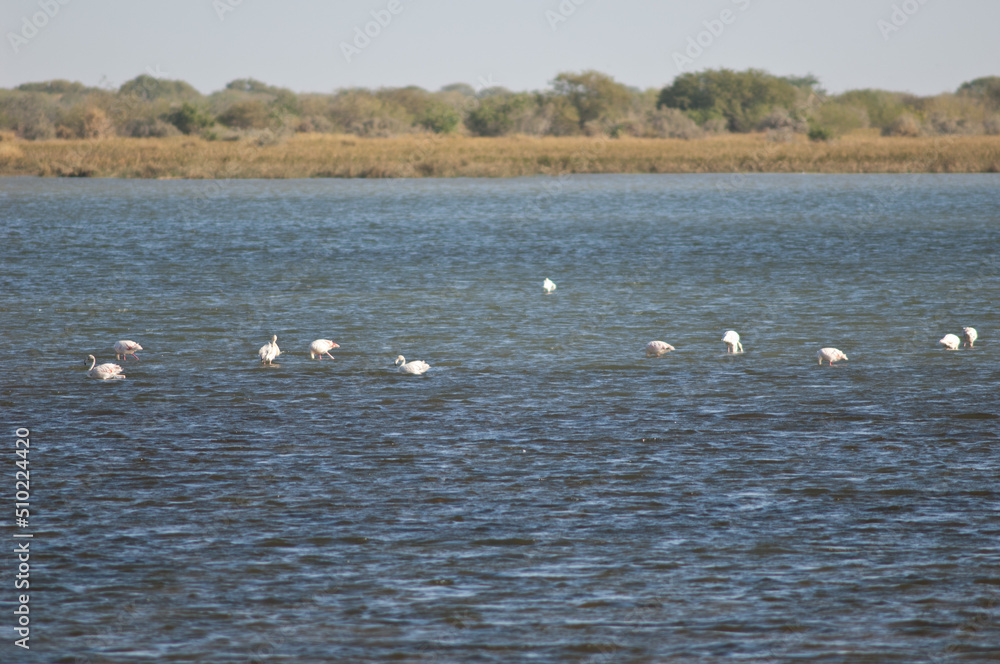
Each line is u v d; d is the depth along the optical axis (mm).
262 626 10500
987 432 16266
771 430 16500
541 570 11625
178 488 14047
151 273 34188
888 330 24312
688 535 12508
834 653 9969
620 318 26016
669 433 16391
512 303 28234
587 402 18234
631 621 10547
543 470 14734
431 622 10562
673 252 39031
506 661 9867
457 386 19391
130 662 9883
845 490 13875
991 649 10016
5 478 14367
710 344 22953
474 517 13055
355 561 11867
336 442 16016
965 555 11891
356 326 25188
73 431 16562
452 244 42094
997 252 37812
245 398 18594
